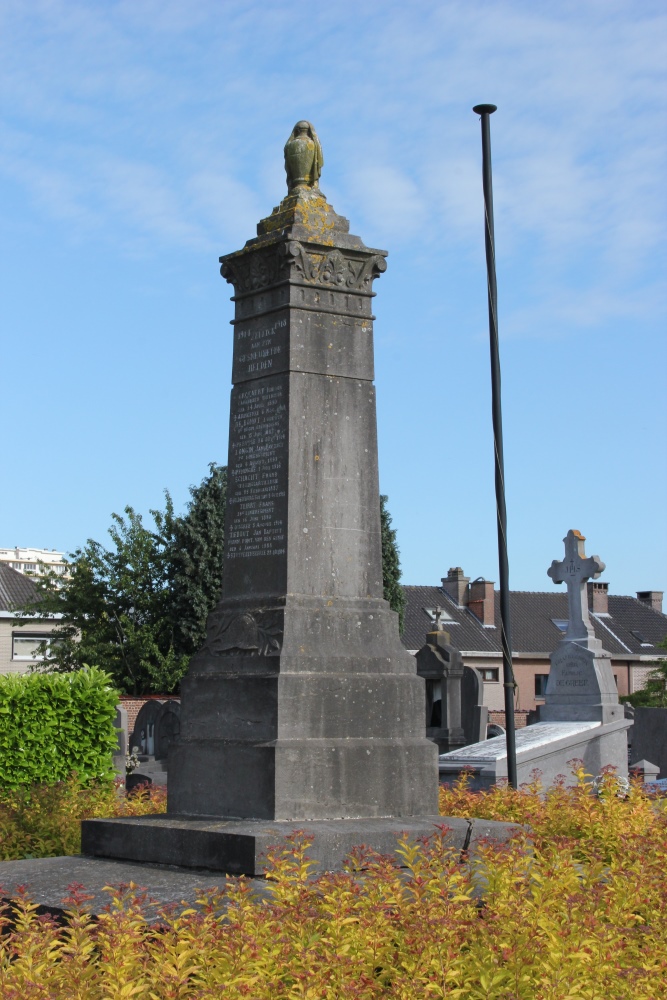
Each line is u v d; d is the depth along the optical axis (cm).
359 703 1119
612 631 6800
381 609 1166
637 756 2370
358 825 1036
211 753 1120
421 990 661
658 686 4606
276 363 1176
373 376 1208
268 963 673
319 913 749
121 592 4475
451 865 792
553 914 756
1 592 5572
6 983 644
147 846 1051
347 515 1171
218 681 1134
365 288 1212
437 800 1141
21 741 1736
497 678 6272
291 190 1239
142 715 3028
